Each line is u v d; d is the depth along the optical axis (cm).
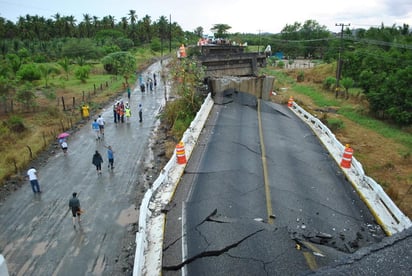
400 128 2811
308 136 2136
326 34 10062
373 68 4100
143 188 1527
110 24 11712
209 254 888
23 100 2900
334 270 327
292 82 5581
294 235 964
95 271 1002
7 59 5228
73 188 1533
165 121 2616
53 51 7231
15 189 1524
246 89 3192
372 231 1040
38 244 1128
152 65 6600
